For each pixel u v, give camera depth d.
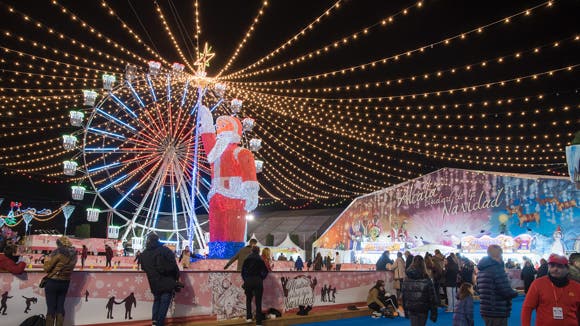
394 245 32.94
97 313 8.78
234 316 10.47
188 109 23.08
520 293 21.11
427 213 32.22
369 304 12.86
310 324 11.09
